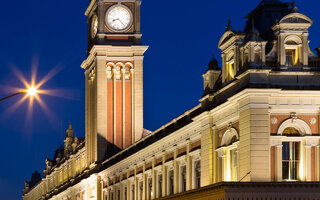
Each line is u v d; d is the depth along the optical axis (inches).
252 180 1717.5
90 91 4165.8
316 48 1859.0
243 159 1771.7
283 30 1796.3
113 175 3464.6
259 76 1755.7
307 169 1750.7
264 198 1620.3
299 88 1772.9
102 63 3944.4
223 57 1990.7
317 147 1759.4
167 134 2514.8
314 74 1785.2
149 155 2790.4
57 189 5364.2
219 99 2012.8
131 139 3949.3
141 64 4003.4
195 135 2209.6
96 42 4030.5
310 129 1763.0
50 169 6048.2
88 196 4037.9
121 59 3988.7
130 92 4001.0
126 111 3981.3
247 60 1788.9
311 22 1798.7
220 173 1967.3
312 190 1637.6
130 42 4013.3
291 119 1756.9
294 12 1803.6
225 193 1611.7
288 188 1631.4
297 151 1771.7
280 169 1738.4
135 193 2967.5
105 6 4015.8
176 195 2036.2
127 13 4025.6
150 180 2765.7
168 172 2522.1
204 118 2081.7
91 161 4033.0
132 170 3078.2
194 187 2215.8
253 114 1740.9
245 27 2037.4
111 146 3909.9
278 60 1792.6
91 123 4101.9
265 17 1927.9
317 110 1766.7
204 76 2121.1
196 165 2214.6
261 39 1776.6
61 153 6003.9
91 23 4220.0
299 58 1795.0
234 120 1883.6
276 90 1740.9
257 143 1732.3
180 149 2395.4
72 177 4677.7
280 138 1748.3
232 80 1894.7
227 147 1937.7
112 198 3503.9
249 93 1739.7
